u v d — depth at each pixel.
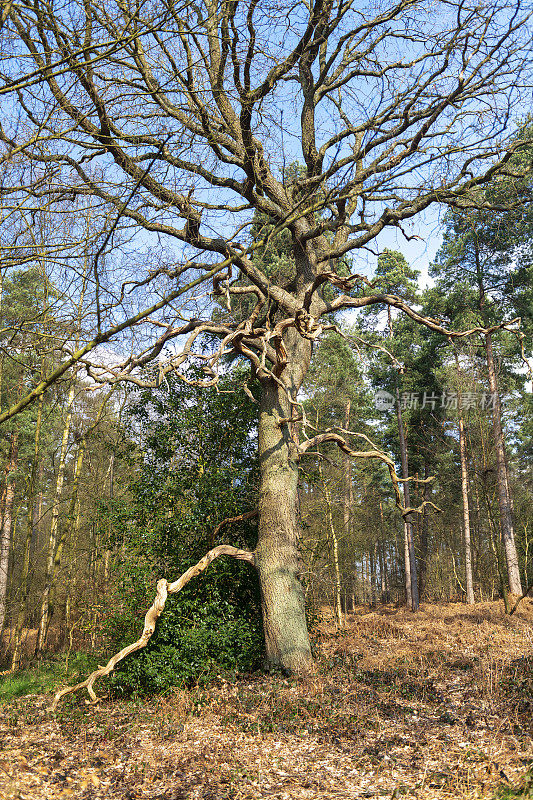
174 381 13.54
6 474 23.06
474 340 25.06
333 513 23.69
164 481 13.43
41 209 5.59
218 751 7.18
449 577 34.25
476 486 27.70
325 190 11.64
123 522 12.80
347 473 26.03
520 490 30.22
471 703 8.29
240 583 13.21
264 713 8.69
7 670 17.50
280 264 19.05
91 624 13.26
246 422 14.27
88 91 6.61
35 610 22.75
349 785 5.89
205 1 6.09
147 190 8.37
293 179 12.80
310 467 20.95
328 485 21.91
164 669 10.86
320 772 6.32
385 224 12.72
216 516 13.34
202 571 11.95
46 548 23.88
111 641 12.56
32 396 4.71
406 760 6.43
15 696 12.42
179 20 5.34
